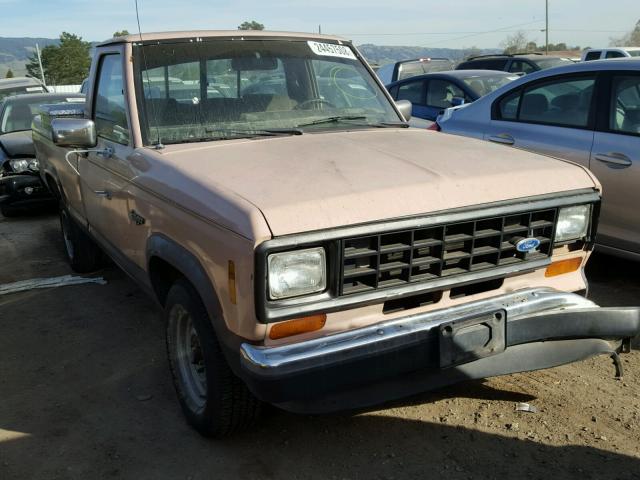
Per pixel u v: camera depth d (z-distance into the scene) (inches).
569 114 204.8
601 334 117.9
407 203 104.1
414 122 335.0
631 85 188.9
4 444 130.1
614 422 128.6
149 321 190.9
